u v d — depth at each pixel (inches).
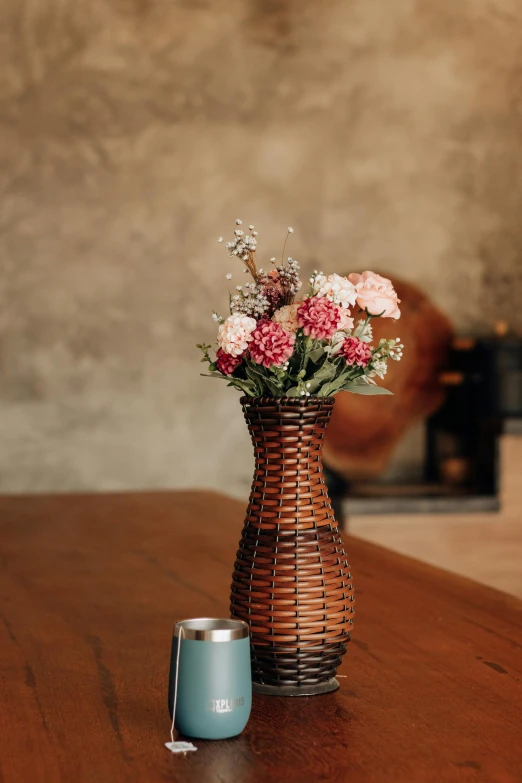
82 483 172.9
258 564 46.8
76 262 171.3
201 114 174.9
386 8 179.6
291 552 46.6
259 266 177.5
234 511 108.5
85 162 171.2
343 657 53.2
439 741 40.4
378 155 181.2
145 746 40.1
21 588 71.2
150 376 174.6
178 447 175.8
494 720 43.0
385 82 180.7
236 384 47.9
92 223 171.8
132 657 53.7
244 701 41.0
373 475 181.5
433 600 66.2
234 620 42.9
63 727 42.4
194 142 174.7
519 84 184.9
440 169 183.3
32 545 88.3
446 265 183.8
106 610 64.6
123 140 172.2
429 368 182.2
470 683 48.6
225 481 177.5
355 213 180.9
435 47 181.8
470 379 173.3
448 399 182.7
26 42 168.2
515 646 55.3
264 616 46.5
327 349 45.8
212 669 40.4
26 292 169.9
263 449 47.6
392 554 82.4
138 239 173.3
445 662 52.2
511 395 167.6
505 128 185.2
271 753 39.2
